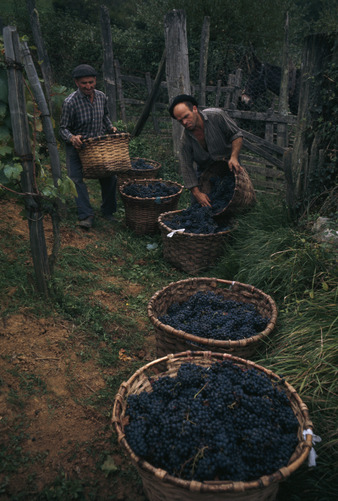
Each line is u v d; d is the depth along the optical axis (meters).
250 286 3.40
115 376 2.97
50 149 3.68
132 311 3.82
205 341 2.64
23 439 2.37
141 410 2.11
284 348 2.84
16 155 2.99
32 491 2.12
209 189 4.79
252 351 2.81
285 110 6.19
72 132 4.85
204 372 2.29
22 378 2.71
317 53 4.03
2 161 3.04
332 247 3.54
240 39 10.58
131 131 8.36
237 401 2.07
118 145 4.54
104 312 3.65
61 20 10.95
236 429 1.98
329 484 2.05
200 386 2.23
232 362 2.38
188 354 2.50
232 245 4.44
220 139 4.35
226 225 4.61
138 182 5.82
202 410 2.01
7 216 4.57
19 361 2.83
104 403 2.72
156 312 3.22
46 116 3.46
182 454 1.85
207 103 8.43
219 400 2.06
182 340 2.74
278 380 2.28
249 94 6.95
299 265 3.49
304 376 2.52
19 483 2.15
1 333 2.97
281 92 6.11
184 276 4.54
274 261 3.70
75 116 4.69
